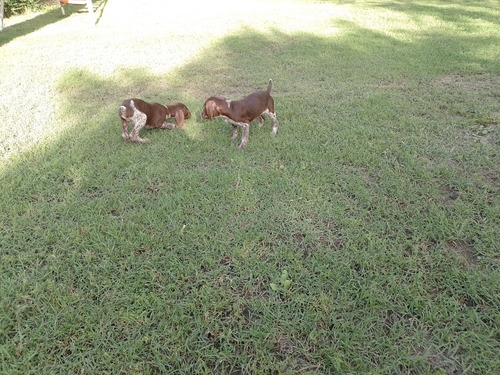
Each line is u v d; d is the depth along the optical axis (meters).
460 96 5.32
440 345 2.08
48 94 5.65
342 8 11.62
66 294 2.38
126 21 10.58
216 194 3.32
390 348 2.07
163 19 10.71
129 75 6.42
